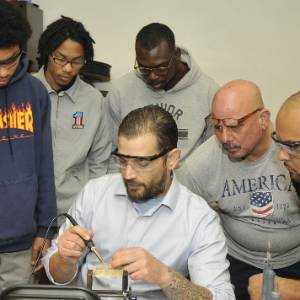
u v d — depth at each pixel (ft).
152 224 4.30
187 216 4.30
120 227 4.34
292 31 8.21
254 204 5.22
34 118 5.18
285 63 8.35
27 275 5.29
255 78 8.50
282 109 3.63
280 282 4.51
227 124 4.54
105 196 4.51
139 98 6.74
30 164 5.07
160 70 5.98
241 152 4.71
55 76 6.22
